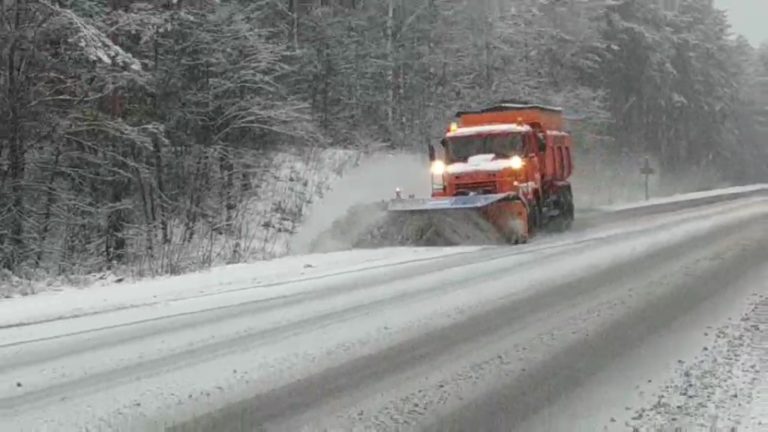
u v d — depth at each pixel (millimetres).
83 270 17969
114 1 22500
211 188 24469
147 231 21062
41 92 19844
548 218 21641
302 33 33438
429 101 37906
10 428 6125
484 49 41500
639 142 54531
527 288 12133
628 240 18828
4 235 19047
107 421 6281
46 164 20422
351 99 34375
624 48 52219
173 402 6754
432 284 12602
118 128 20281
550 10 47938
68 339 9180
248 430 6074
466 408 6547
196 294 12172
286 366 7863
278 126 25625
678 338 8836
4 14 18844
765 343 8516
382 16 38781
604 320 9828
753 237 19016
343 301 11258
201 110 24469
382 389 7094
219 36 24547
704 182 61750
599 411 6410
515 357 8148
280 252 19312
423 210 17922
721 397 6688
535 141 20750
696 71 62906
